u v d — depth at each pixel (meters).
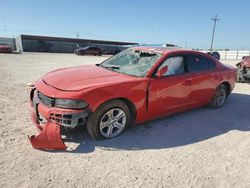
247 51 41.53
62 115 3.44
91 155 3.41
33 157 3.25
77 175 2.94
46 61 20.30
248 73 9.55
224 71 5.89
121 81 3.85
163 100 4.45
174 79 4.56
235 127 4.88
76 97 3.43
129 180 2.91
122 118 4.02
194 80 4.98
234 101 7.03
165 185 2.86
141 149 3.69
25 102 5.78
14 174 2.87
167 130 4.48
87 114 3.54
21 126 4.24
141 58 4.68
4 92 6.75
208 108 6.03
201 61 5.32
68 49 54.03
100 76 4.07
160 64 4.38
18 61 19.12
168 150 3.72
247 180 3.08
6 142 3.61
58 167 3.07
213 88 5.64
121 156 3.45
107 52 46.75
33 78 9.83
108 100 3.71
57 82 3.84
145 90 4.10
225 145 4.02
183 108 5.02
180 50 4.91
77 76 4.05
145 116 4.29
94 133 3.73
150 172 3.10
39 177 2.85
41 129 3.72
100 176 2.95
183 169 3.22
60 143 3.46
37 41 49.78
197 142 4.07
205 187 2.88
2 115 4.73
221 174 3.17
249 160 3.57
